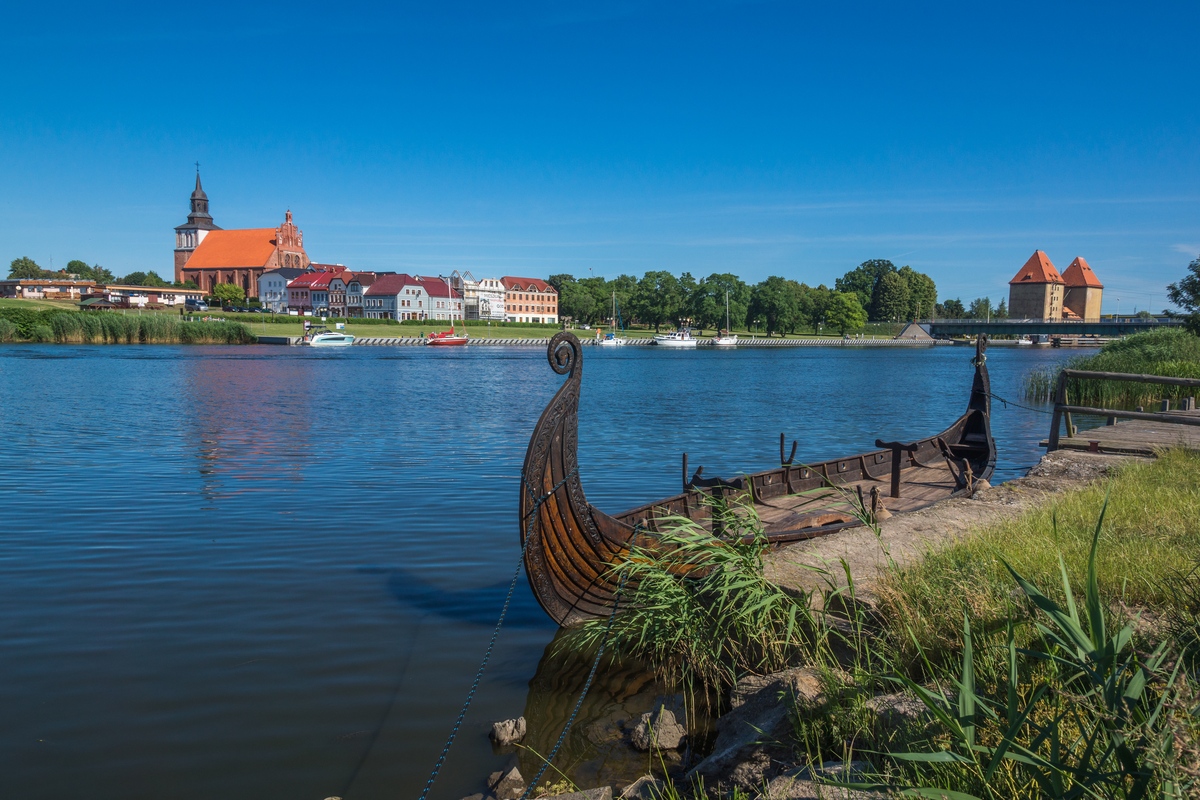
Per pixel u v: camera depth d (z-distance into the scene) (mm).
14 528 12297
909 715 4000
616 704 6426
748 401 37219
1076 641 2684
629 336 150875
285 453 20344
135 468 17922
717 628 6363
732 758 4488
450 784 5266
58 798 5117
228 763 5539
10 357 63344
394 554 10953
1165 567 5527
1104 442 15508
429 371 59094
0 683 6793
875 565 7051
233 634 7965
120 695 6586
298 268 180375
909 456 14922
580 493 7887
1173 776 2312
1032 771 2611
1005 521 8281
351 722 6137
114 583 9586
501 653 7520
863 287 195750
